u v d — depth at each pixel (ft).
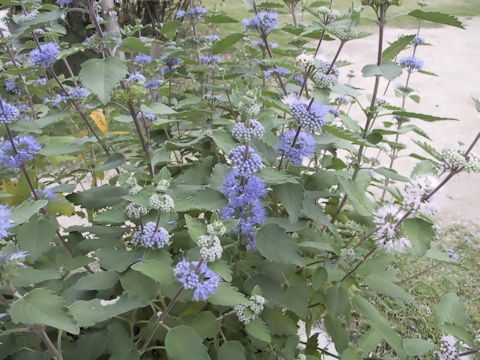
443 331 1.28
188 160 1.86
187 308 1.23
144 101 1.70
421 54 6.33
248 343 1.35
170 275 0.89
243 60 2.25
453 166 1.02
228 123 1.58
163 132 1.94
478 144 4.00
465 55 6.23
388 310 2.12
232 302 0.90
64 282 1.31
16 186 1.63
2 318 1.04
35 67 1.43
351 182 1.27
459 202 3.29
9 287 0.83
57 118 1.39
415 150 3.94
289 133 1.29
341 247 1.41
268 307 1.24
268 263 1.32
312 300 1.50
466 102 4.90
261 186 1.07
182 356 0.92
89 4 1.27
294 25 1.73
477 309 2.19
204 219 1.47
